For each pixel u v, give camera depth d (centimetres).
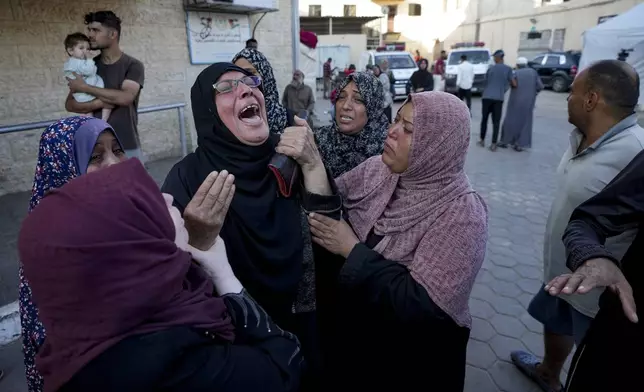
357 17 2189
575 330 179
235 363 83
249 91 130
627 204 118
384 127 220
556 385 214
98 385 69
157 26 554
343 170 217
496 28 2398
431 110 123
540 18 2122
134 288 69
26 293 117
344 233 137
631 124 165
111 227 69
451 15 2625
